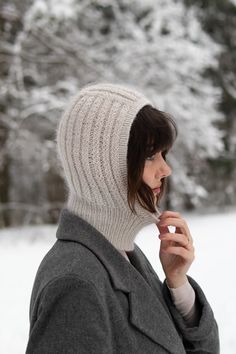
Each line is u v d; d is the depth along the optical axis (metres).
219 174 16.81
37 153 10.80
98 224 1.16
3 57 10.06
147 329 1.11
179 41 12.14
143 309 1.13
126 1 12.83
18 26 10.36
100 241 1.13
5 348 4.01
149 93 11.41
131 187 1.10
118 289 1.09
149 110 1.14
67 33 11.04
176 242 1.36
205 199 17.92
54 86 10.69
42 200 13.63
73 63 10.43
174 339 1.17
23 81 10.87
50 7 8.85
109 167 1.10
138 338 1.10
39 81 11.09
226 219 12.75
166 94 11.80
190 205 17.42
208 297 5.47
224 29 16.14
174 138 1.17
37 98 9.95
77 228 1.15
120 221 1.16
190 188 14.60
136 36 11.92
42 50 10.70
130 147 1.11
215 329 1.40
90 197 1.14
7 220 12.41
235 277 6.20
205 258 7.43
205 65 13.09
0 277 6.26
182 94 12.49
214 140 13.52
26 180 14.29
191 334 1.33
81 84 10.56
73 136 1.12
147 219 1.18
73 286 0.99
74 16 9.13
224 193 17.89
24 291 5.59
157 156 1.17
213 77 16.12
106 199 1.13
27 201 14.34
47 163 10.45
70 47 10.38
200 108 13.30
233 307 5.07
